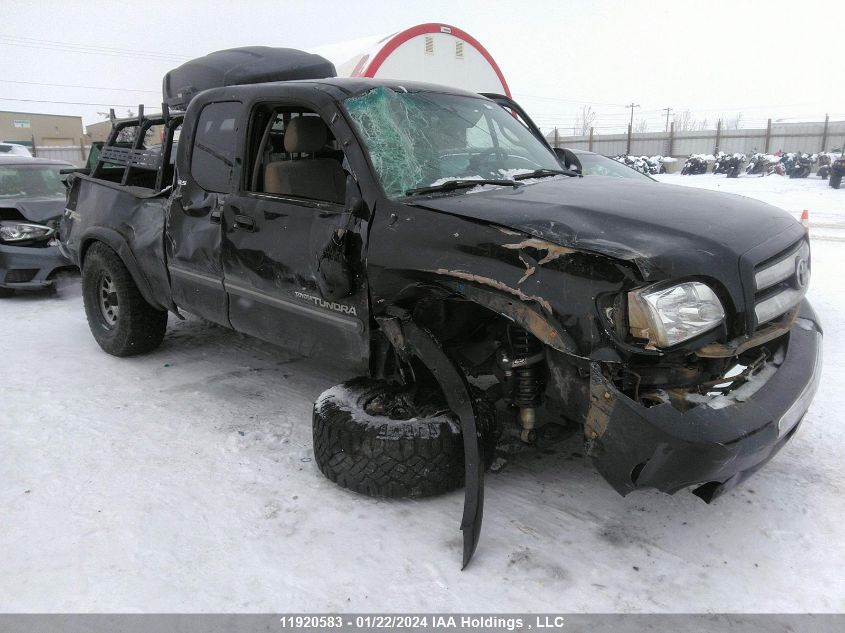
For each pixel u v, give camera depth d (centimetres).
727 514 288
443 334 297
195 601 240
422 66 1055
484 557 262
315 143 338
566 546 268
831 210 1527
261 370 477
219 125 382
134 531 281
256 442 363
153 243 430
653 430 223
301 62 459
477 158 343
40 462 340
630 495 305
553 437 281
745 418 232
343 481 302
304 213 324
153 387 444
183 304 423
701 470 226
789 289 269
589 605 235
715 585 244
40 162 807
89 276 502
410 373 312
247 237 353
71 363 493
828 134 3369
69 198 550
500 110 405
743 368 271
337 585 248
